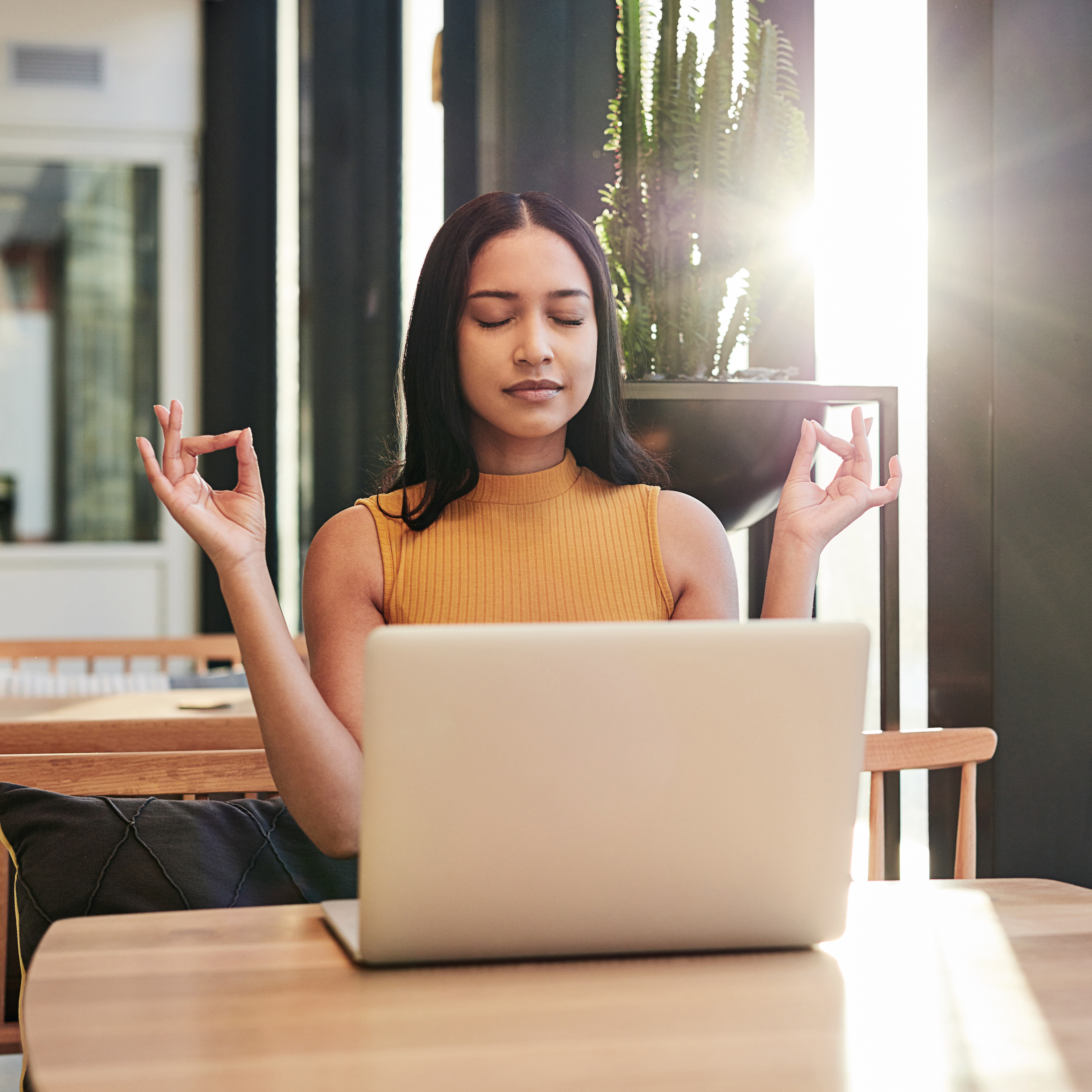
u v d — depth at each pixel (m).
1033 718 1.65
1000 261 1.63
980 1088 0.62
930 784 1.76
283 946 0.84
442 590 1.19
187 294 4.77
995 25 1.62
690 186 1.60
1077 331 1.65
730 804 0.80
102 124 4.68
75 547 4.73
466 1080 0.62
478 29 2.30
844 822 0.82
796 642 0.80
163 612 4.79
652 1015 0.72
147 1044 0.67
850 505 1.19
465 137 2.49
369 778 0.76
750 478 1.54
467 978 0.78
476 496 1.23
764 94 1.63
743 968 0.80
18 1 4.62
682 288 1.61
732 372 1.74
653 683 0.78
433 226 3.26
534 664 0.76
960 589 1.69
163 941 0.86
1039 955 0.84
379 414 3.69
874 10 2.09
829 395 1.52
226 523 1.00
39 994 0.74
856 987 0.77
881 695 1.65
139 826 1.19
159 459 4.78
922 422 1.98
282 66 4.35
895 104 2.03
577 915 0.80
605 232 1.65
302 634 4.20
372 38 3.67
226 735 1.80
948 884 1.06
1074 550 1.66
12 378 4.71
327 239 3.76
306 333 3.93
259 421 4.50
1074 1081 0.63
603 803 0.78
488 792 0.77
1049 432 1.64
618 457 1.27
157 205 4.75
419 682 0.75
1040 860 1.66
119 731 1.77
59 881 1.15
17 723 1.75
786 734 0.80
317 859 1.22
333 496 3.77
